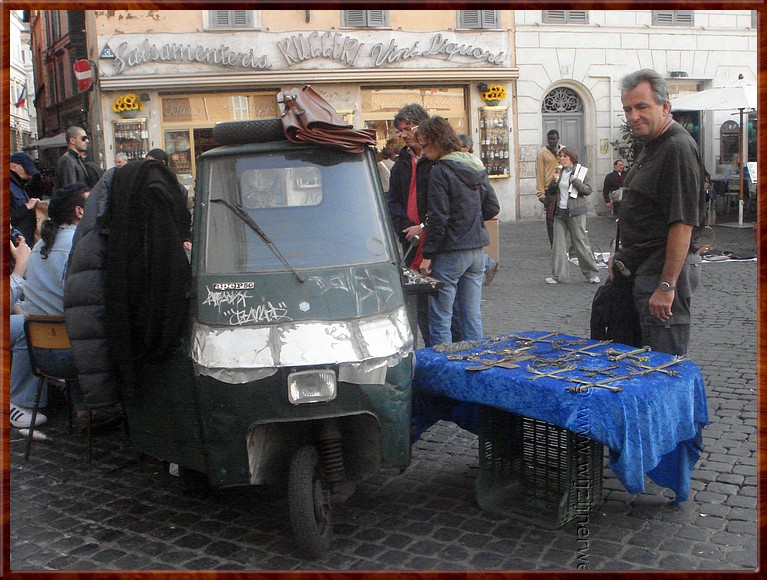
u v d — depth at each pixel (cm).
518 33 1880
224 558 357
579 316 839
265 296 354
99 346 395
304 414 336
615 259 419
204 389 342
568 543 357
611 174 1491
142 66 1645
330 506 362
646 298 406
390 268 378
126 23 1628
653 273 405
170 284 363
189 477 427
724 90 1452
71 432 534
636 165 411
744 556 342
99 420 546
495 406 357
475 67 1845
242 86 1692
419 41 1789
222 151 389
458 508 399
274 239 372
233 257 368
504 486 404
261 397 335
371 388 341
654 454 341
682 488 385
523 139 1941
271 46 1689
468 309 556
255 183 383
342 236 377
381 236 384
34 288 476
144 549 368
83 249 395
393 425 350
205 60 1659
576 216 1026
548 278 1062
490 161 1919
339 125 390
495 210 573
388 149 786
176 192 397
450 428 520
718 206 1598
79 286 392
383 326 356
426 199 573
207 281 362
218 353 341
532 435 396
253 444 348
